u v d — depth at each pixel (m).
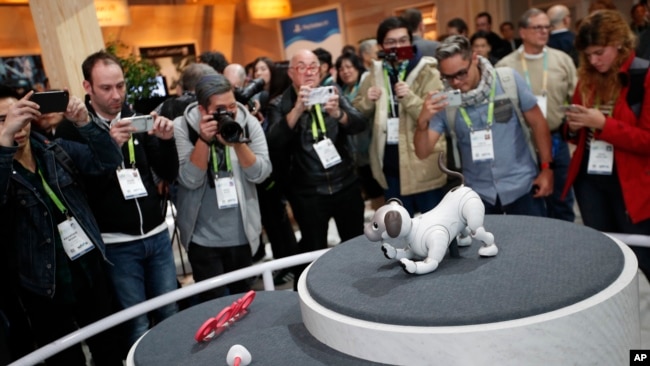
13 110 1.82
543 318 1.08
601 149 2.33
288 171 2.95
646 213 2.22
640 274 3.10
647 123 2.16
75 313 2.24
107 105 2.24
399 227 1.33
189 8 8.45
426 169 2.96
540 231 1.56
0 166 1.80
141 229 2.32
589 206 2.47
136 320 2.35
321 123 2.83
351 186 2.96
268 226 3.57
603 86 2.31
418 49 3.30
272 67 4.12
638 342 1.27
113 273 2.30
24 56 6.34
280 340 1.42
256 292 1.89
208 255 2.58
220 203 2.51
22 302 2.10
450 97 2.40
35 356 1.57
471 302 1.16
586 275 1.21
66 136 2.21
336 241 4.43
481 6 6.73
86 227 2.08
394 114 3.12
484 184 2.52
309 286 1.41
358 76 4.34
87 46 3.23
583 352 1.11
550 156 2.54
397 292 1.27
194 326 1.69
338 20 7.94
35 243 1.97
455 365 1.09
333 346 1.27
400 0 7.37
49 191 2.02
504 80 2.46
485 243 1.42
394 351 1.14
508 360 1.08
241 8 8.93
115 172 2.26
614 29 2.17
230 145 2.42
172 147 2.33
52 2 3.11
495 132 2.46
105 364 2.29
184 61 8.48
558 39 4.31
